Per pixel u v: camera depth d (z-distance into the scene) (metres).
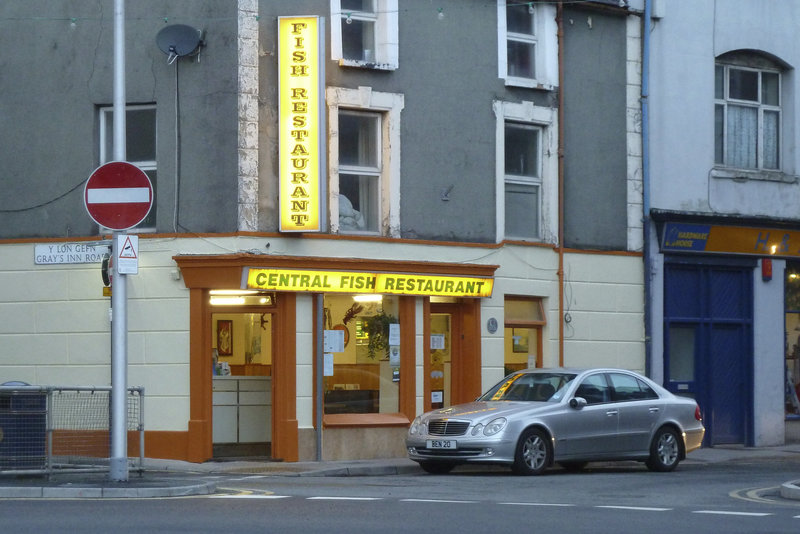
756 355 26.17
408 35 21.88
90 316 20.75
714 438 25.58
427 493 15.06
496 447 17.77
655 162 25.02
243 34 20.30
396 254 21.48
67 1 21.12
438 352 22.50
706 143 25.70
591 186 24.09
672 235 24.95
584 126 24.03
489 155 22.66
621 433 19.06
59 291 20.94
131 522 11.38
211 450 20.22
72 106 21.03
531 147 23.55
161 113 20.61
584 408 18.73
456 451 18.00
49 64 21.19
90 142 20.91
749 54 26.61
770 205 26.45
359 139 21.64
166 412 20.25
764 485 17.05
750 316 26.22
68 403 15.99
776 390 26.41
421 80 21.95
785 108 26.83
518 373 19.77
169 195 20.50
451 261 22.02
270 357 20.86
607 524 11.67
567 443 18.45
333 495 14.60
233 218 20.16
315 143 20.34
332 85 21.02
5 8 21.45
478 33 22.62
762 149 26.77
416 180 21.83
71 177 20.98
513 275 22.88
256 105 20.34
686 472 19.69
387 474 19.25
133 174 15.60
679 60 25.42
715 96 26.19
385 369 21.67
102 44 20.94
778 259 26.61
